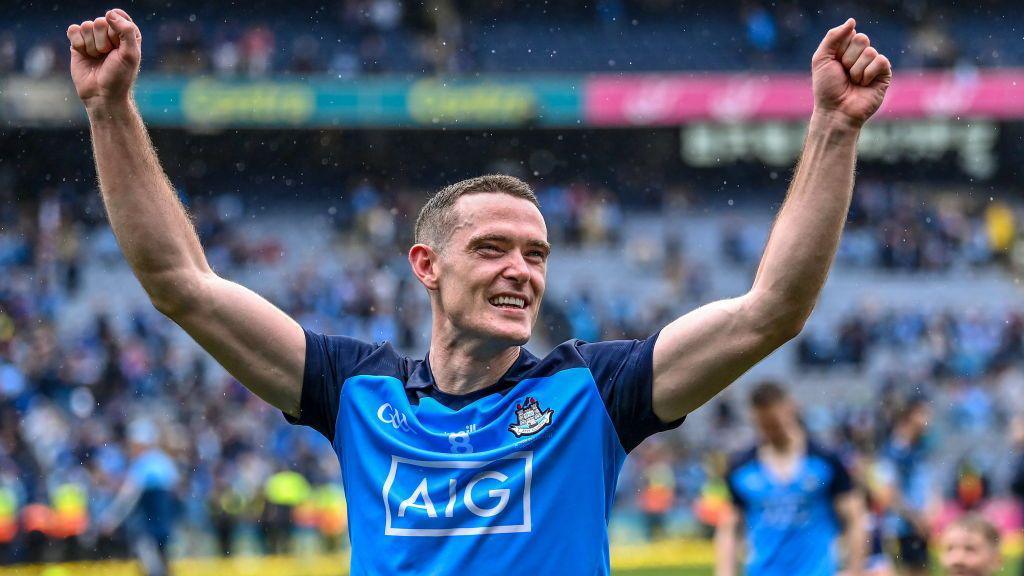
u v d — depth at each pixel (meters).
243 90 43.31
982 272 43.91
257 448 27.94
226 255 41.34
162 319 34.88
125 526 20.70
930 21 50.53
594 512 4.48
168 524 19.95
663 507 27.53
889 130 50.34
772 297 4.35
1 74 43.53
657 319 38.59
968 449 33.84
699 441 30.34
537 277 4.70
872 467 21.06
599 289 40.66
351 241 43.16
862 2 50.06
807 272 4.32
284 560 24.45
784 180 49.53
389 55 47.09
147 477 19.86
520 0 49.25
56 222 42.09
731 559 11.57
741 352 4.39
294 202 45.94
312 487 26.56
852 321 37.12
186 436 28.00
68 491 23.12
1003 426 34.50
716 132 49.34
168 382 31.91
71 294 38.75
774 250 4.39
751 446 11.61
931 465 31.20
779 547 11.35
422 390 4.73
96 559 22.58
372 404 4.71
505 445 4.52
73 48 4.64
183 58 44.75
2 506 22.91
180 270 4.64
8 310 35.88
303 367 4.77
